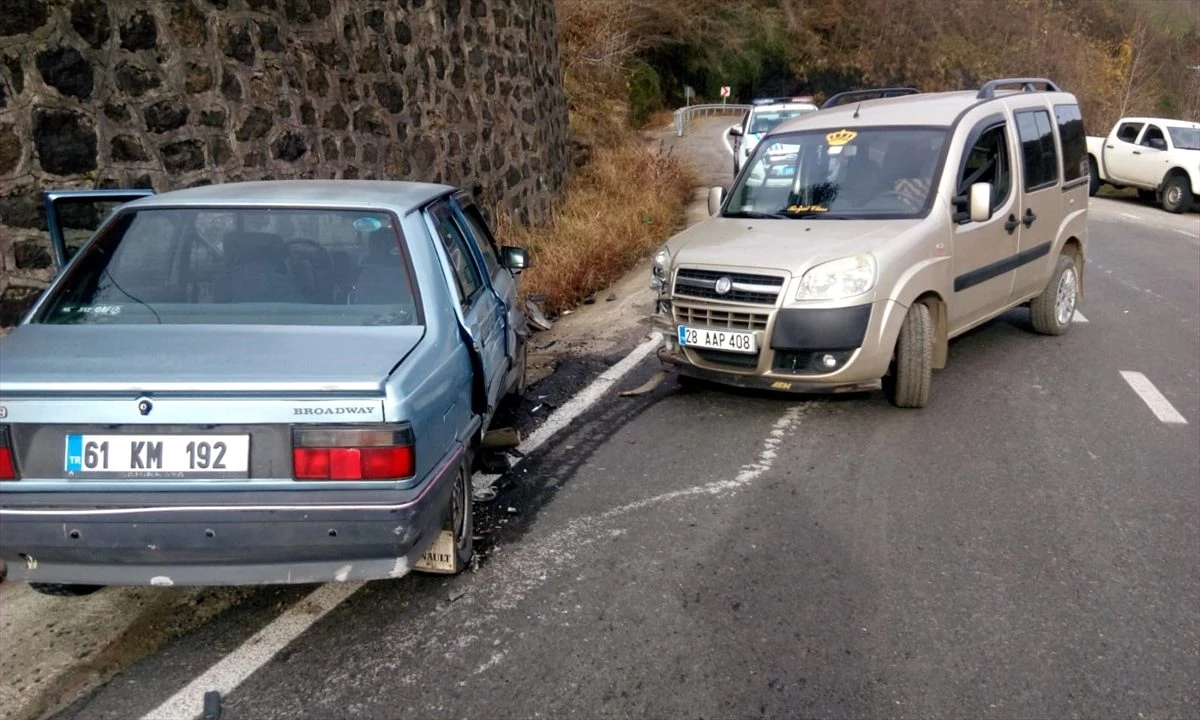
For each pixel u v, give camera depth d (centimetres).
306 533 330
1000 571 428
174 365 343
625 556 442
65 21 572
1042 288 834
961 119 706
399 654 363
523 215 1264
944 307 656
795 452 577
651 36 4944
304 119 785
